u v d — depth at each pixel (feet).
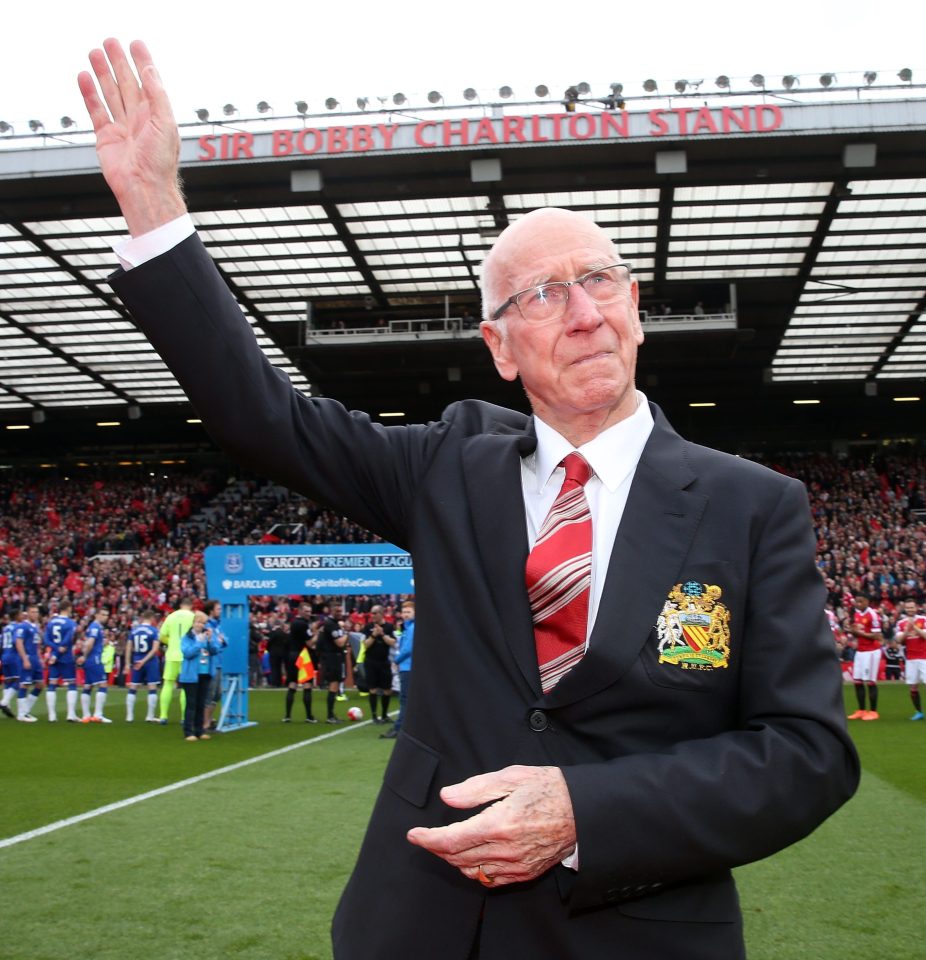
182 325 4.35
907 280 83.51
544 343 4.58
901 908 14.65
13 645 49.78
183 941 13.06
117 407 119.24
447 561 4.55
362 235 74.84
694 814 3.48
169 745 36.60
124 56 4.64
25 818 21.83
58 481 137.69
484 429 5.15
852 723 41.63
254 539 112.98
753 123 62.13
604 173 66.49
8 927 13.71
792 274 82.23
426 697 4.37
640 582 4.05
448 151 64.23
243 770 29.55
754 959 12.36
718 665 3.99
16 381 107.55
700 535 4.19
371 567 45.78
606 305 4.64
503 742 4.02
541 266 4.67
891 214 71.31
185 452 142.61
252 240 75.41
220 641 42.65
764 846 3.59
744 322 95.09
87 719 48.49
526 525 4.50
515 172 66.74
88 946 12.86
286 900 15.08
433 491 4.74
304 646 47.47
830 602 82.99
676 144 63.52
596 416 4.60
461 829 3.46
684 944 3.79
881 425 133.49
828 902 15.02
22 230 71.92
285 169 66.28
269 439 4.59
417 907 4.05
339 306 90.17
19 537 120.67
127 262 4.42
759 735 3.77
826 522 110.73
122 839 19.57
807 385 117.50
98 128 4.58
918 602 82.43
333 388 113.70
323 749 35.19
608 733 3.91
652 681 3.92
